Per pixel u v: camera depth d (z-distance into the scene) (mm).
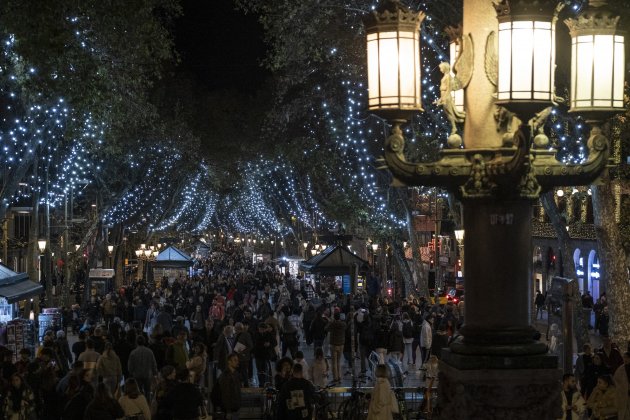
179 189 73562
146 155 57625
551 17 4637
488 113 5215
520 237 5172
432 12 27562
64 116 31016
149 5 25422
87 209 65062
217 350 22938
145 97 34750
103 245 58812
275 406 17625
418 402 21062
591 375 18000
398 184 5148
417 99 5203
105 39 25031
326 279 62219
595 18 5133
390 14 5156
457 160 5168
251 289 52625
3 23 19891
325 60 37969
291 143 58531
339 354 26391
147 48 26641
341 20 31828
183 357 20750
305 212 82938
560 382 5074
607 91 5141
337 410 20266
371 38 5223
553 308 23250
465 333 5234
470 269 5227
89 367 18953
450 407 5133
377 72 5191
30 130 29891
